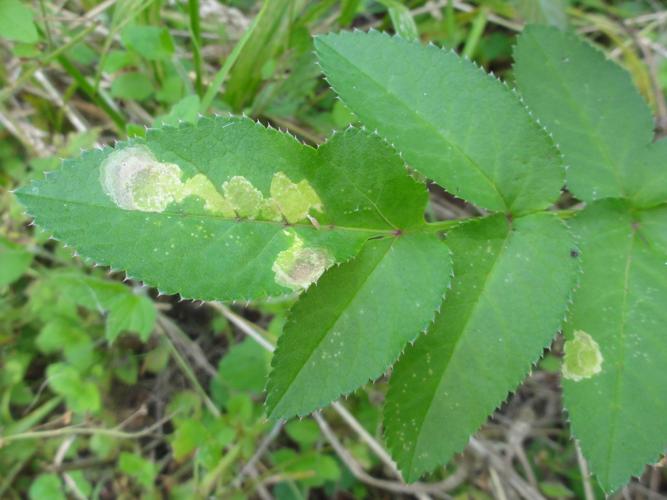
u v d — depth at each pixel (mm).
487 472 208
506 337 125
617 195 151
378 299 117
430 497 205
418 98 131
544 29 164
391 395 127
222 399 202
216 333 213
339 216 118
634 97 159
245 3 231
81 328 194
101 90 208
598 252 142
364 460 200
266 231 113
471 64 132
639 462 130
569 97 160
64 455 189
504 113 131
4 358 193
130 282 207
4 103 211
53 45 199
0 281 187
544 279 126
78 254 103
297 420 200
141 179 107
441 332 125
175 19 221
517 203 130
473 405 125
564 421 218
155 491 192
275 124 217
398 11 196
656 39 236
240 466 197
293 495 203
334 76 130
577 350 135
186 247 108
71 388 181
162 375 208
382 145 116
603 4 240
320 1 228
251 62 200
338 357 115
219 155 110
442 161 129
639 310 136
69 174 104
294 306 115
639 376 133
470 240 128
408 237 121
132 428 202
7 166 206
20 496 187
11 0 168
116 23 189
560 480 214
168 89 204
